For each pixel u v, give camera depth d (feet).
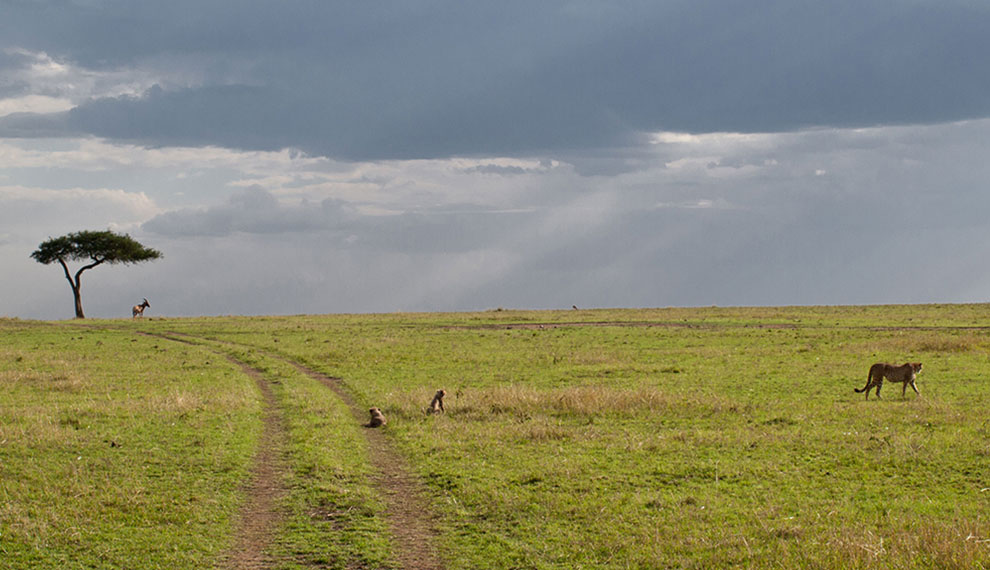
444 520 41.39
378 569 35.17
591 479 48.21
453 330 177.06
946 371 96.58
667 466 51.03
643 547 36.27
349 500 44.52
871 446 55.16
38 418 67.41
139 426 64.44
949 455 52.08
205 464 52.49
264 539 39.11
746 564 33.63
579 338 153.69
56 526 40.32
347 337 158.92
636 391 79.10
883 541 34.65
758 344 136.67
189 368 109.40
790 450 54.85
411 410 72.18
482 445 57.67
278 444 59.88
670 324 185.78
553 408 73.26
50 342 151.53
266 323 201.57
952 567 31.48
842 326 171.94
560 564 34.99
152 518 41.70
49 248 266.57
